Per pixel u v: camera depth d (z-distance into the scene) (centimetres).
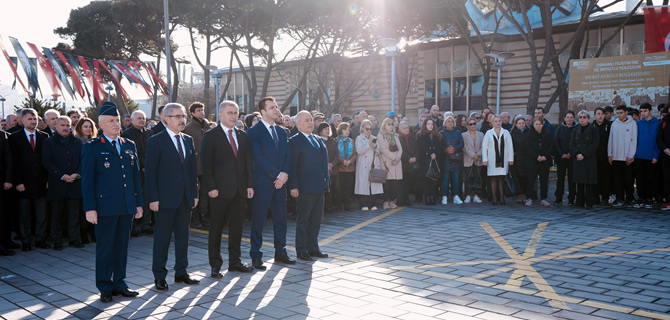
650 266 636
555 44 2555
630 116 1174
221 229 619
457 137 1188
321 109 2602
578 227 902
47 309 503
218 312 488
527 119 1238
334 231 896
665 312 471
